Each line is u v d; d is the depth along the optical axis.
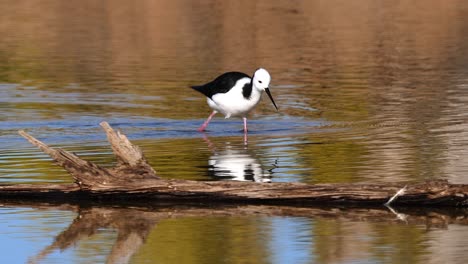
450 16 33.28
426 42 28.66
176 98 20.94
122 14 33.44
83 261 10.56
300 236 11.37
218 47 27.81
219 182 12.89
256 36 29.55
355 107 19.72
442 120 18.11
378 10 34.59
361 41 28.84
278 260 10.48
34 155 15.38
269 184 12.77
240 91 17.20
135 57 26.28
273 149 15.84
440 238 11.23
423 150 15.49
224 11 34.16
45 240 11.33
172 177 13.84
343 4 35.75
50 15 33.47
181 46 27.98
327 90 21.77
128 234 11.54
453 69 24.42
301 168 14.35
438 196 12.55
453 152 15.28
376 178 13.59
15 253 10.85
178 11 34.00
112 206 12.83
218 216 12.30
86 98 20.95
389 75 23.67
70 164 12.94
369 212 12.45
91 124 18.22
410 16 33.34
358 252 10.76
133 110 19.62
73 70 24.50
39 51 27.20
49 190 13.03
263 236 11.40
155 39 29.08
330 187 12.66
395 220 12.05
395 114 18.84
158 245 11.07
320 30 30.67
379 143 16.14
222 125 18.19
